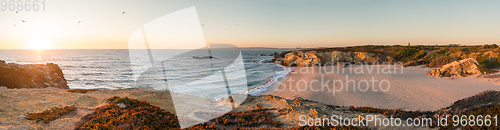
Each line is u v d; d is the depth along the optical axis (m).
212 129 8.09
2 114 6.95
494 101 12.08
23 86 15.20
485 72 33.69
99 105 9.70
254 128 9.23
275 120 10.51
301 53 64.00
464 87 27.34
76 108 8.84
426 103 21.80
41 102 9.15
